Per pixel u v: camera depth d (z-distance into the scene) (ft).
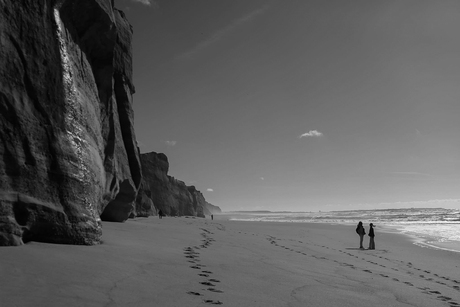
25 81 29.55
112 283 21.27
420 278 40.60
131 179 68.54
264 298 23.34
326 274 36.11
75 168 32.63
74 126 34.53
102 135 52.26
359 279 35.32
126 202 67.41
